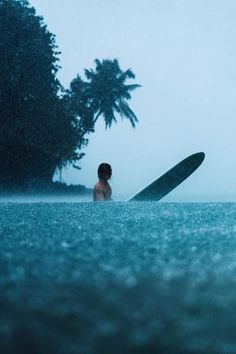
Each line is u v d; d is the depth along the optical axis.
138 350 1.87
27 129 46.00
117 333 2.03
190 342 1.95
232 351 1.87
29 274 3.16
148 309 2.36
